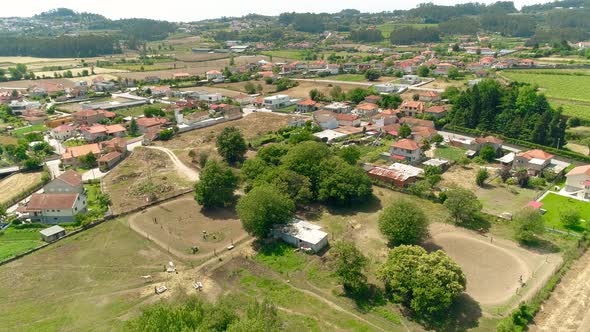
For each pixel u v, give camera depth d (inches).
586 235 3225.9
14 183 4744.1
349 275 2623.0
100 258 3159.5
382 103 7573.8
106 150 5487.2
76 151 5388.8
